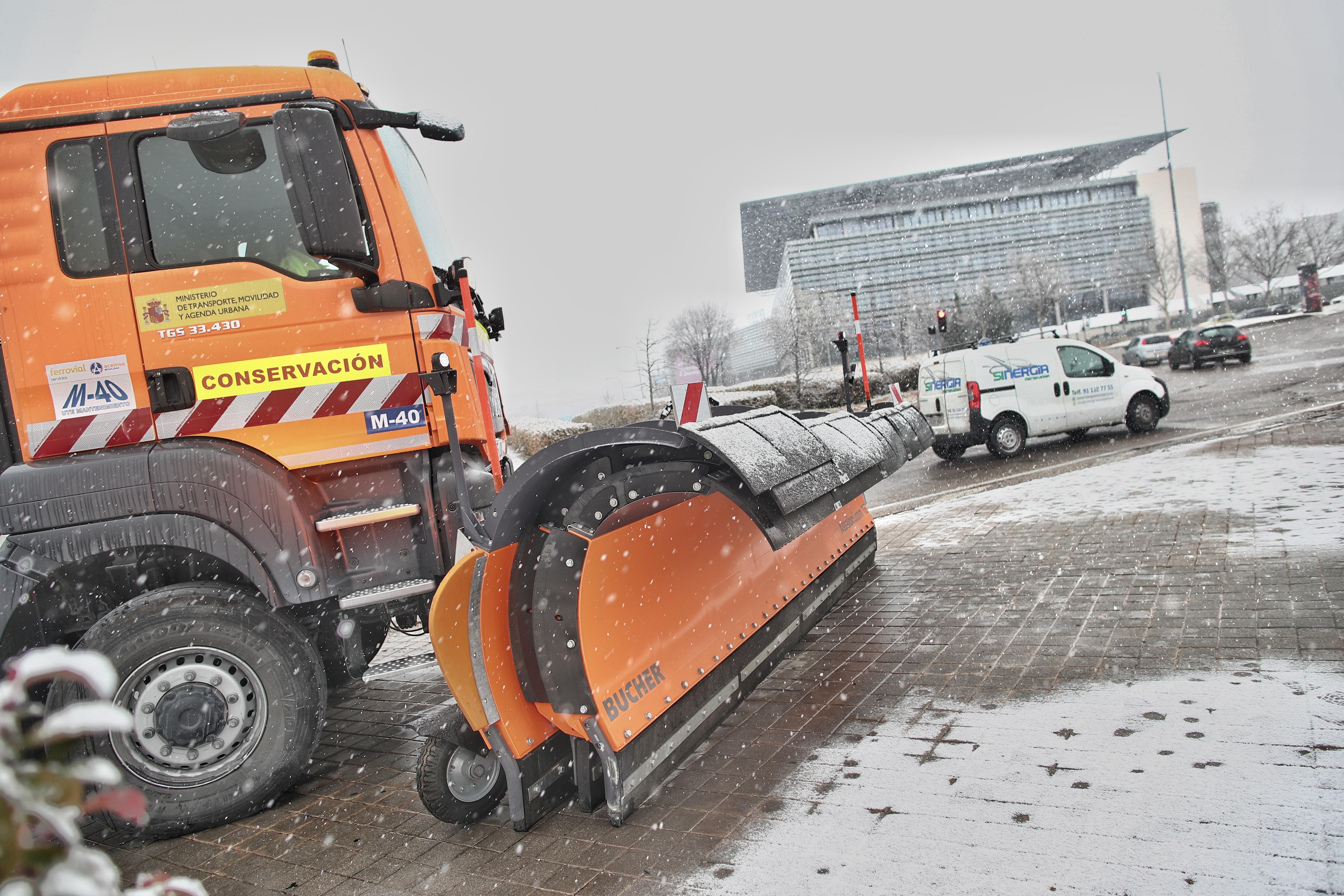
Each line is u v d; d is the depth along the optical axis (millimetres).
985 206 127188
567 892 2729
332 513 3838
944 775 3148
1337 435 9555
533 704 3260
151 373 3736
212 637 3557
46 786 789
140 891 904
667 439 2936
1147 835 2535
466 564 3039
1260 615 4379
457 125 4938
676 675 3463
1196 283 90312
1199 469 8891
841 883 2527
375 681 6059
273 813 3738
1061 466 11836
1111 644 4305
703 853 2850
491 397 4930
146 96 3824
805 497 3410
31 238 3705
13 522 3578
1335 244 61969
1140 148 150750
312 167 3412
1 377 3701
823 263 126062
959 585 5906
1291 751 2926
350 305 3867
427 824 3438
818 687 4320
